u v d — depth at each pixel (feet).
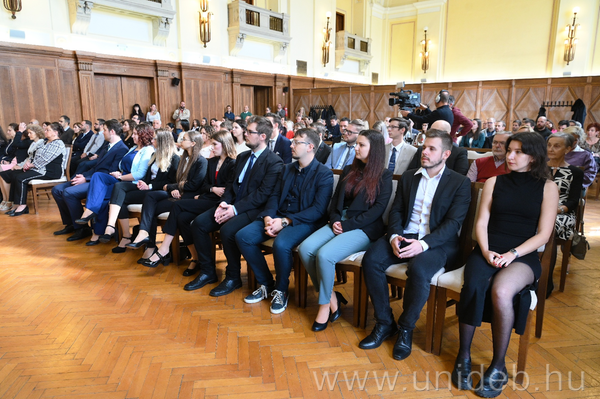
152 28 30.73
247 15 36.06
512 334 6.98
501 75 44.14
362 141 7.43
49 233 13.01
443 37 47.32
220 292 8.46
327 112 42.32
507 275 5.57
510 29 42.91
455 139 13.38
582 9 38.50
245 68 37.86
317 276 7.27
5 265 10.09
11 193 16.07
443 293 6.14
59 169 15.99
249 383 5.63
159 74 31.35
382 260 6.54
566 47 39.68
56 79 26.07
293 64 42.29
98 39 27.73
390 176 7.64
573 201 8.13
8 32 23.63
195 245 8.91
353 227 7.38
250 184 9.06
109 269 9.94
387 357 6.31
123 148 13.07
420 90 40.83
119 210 10.84
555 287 8.81
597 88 32.45
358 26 49.37
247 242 7.97
